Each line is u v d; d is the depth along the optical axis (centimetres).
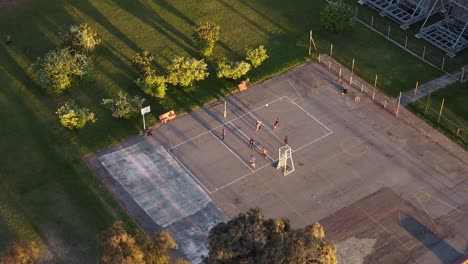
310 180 7588
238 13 10381
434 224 7056
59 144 7969
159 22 10175
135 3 10581
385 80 9062
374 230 7000
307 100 8744
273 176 7644
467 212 7194
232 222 5122
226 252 4953
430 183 7550
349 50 9625
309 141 8106
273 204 7300
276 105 8662
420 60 9431
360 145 8056
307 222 7081
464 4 9644
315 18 10256
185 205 7281
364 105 8669
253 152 7950
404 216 7150
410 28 10069
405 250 6794
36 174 7562
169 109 8544
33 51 9525
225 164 7788
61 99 8650
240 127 8312
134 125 8275
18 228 6950
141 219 7094
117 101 8300
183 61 8750
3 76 9012
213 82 9000
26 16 10281
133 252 5206
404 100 8731
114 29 10012
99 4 10569
